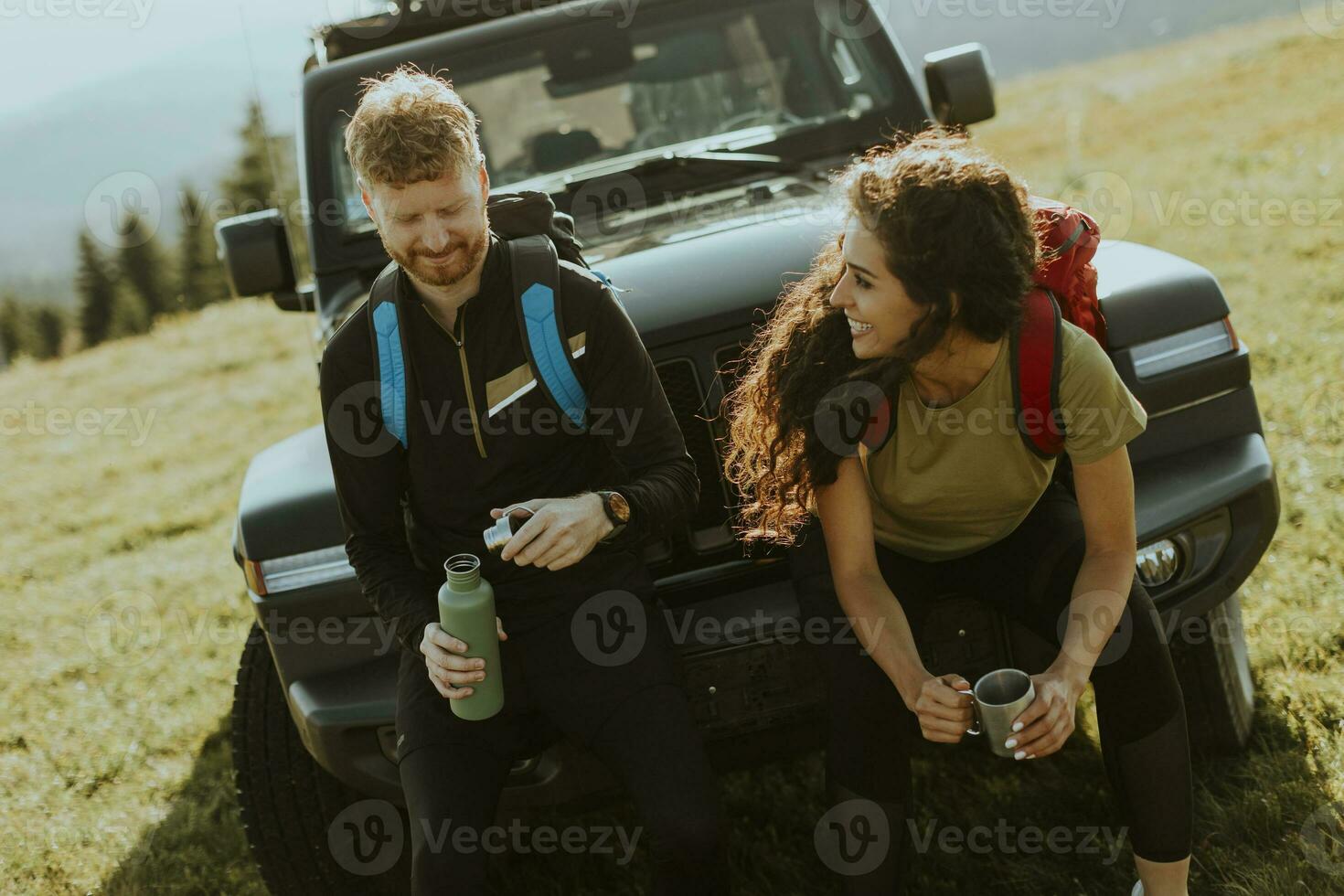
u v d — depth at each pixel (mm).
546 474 1940
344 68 3238
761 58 3336
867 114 3223
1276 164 7688
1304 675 2689
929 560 2062
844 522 1934
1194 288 2342
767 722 2168
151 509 6211
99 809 3191
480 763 1880
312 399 8148
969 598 2141
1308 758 2416
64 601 4957
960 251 1643
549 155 3318
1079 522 1994
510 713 1951
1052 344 1762
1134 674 1849
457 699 1832
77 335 31672
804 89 3318
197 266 30578
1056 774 2592
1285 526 3332
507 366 1851
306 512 2229
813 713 2168
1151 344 2299
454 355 1845
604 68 3303
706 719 2154
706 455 2256
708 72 3334
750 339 2232
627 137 3346
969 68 3092
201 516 5902
